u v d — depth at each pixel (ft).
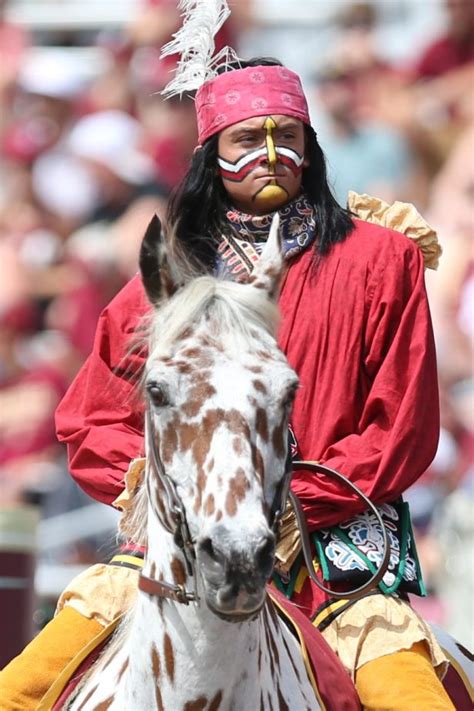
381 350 49.11
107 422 49.98
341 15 131.34
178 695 41.39
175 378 39.34
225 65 51.29
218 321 40.40
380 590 47.32
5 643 67.56
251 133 49.49
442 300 114.21
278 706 42.27
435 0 131.75
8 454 107.34
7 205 121.29
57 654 46.91
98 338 50.57
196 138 121.29
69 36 131.75
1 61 129.49
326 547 47.67
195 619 40.88
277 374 39.52
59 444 108.68
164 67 121.49
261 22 130.93
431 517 101.50
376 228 50.34
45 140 124.98
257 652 41.65
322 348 48.83
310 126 50.70
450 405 106.93
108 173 119.75
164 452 39.52
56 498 103.30
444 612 93.20
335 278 49.24
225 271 46.11
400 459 47.80
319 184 50.57
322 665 44.47
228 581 36.91
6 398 110.32
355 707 45.01
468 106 126.31
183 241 49.37
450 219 119.44
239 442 38.40
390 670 45.50
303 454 48.57
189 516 38.65
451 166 122.62
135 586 47.85
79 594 47.91
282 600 45.85
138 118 122.52
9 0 133.08
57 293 116.78
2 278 116.26
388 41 130.72
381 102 126.11
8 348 114.62
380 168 122.72
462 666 50.83
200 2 51.24
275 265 42.27
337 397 48.52
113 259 114.83
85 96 126.41
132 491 45.55
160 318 41.37
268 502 39.01
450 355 110.73
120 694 43.04
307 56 129.90
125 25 131.34
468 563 92.07
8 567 67.82
